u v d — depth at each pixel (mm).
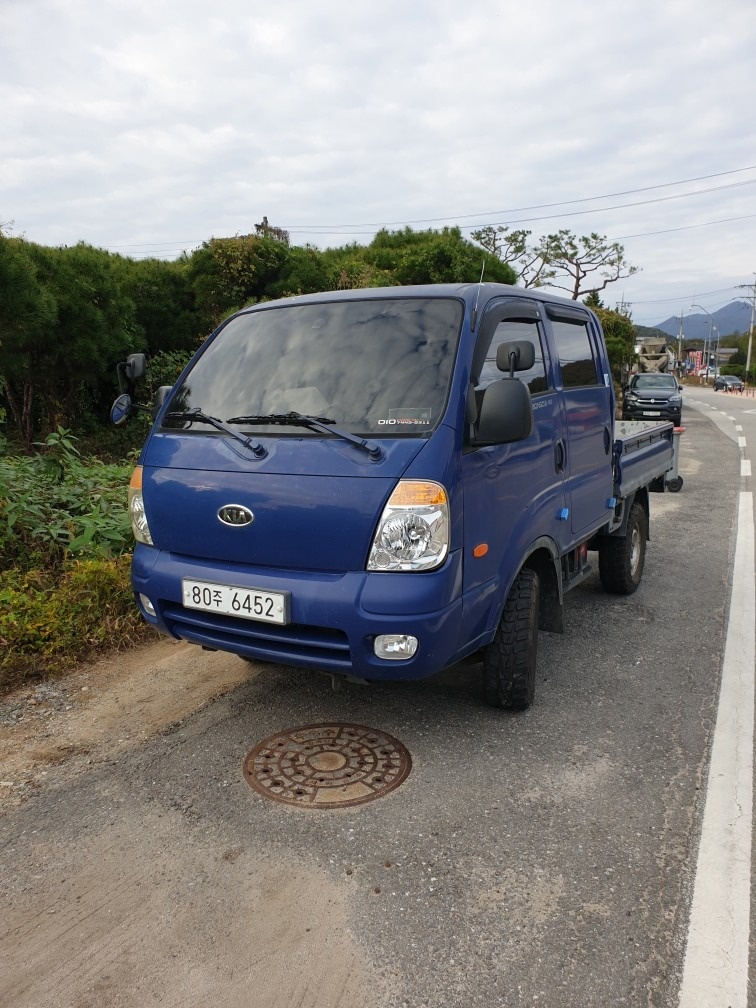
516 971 2336
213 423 3541
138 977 2307
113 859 2854
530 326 4219
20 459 7152
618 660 4848
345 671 3156
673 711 4117
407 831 3018
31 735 3793
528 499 3873
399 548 3008
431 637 3072
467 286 3803
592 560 7316
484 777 3414
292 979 2297
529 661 3896
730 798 3277
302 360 3684
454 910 2592
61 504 6785
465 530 3238
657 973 2336
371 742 3719
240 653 3426
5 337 9383
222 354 4008
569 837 2996
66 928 2504
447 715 4012
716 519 9516
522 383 3242
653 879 2758
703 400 48750
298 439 3270
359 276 16875
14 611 4922
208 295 14789
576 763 3551
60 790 3311
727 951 2422
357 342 3652
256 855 2873
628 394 25281
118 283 12445
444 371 3352
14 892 2678
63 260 11117
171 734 3803
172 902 2625
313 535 3105
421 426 3182
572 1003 2225
